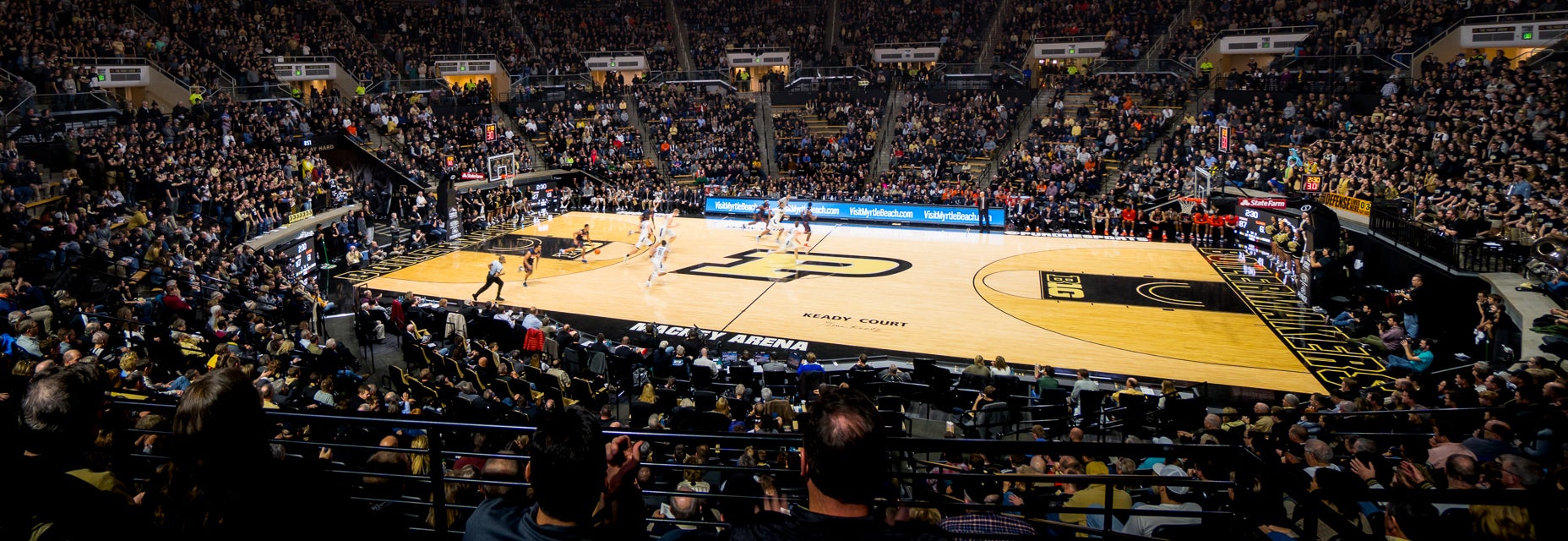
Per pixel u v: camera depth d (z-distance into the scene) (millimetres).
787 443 4043
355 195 33031
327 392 12016
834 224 36094
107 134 25516
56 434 2881
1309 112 35688
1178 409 13445
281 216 27750
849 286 24531
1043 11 47500
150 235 20766
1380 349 17703
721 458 10188
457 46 47062
